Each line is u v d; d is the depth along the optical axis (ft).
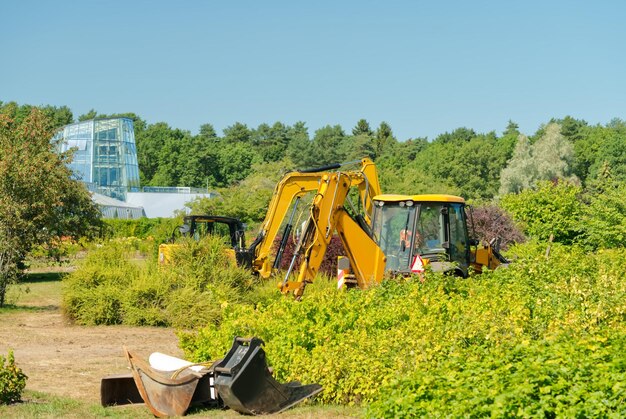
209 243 67.46
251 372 33.45
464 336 36.14
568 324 36.65
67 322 64.44
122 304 64.49
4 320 66.90
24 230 74.33
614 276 52.01
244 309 43.09
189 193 284.00
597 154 331.57
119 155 281.74
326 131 500.33
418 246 64.39
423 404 26.50
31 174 73.72
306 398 34.96
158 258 79.82
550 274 52.75
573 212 126.11
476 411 25.32
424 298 44.60
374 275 62.95
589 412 24.34
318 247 61.67
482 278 53.47
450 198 65.98
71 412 33.81
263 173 203.31
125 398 36.11
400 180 196.13
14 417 32.30
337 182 62.39
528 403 25.26
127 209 258.16
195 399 34.88
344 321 40.88
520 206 129.70
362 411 32.63
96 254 69.21
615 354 28.99
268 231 71.20
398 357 34.53
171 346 53.93
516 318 37.11
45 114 79.05
